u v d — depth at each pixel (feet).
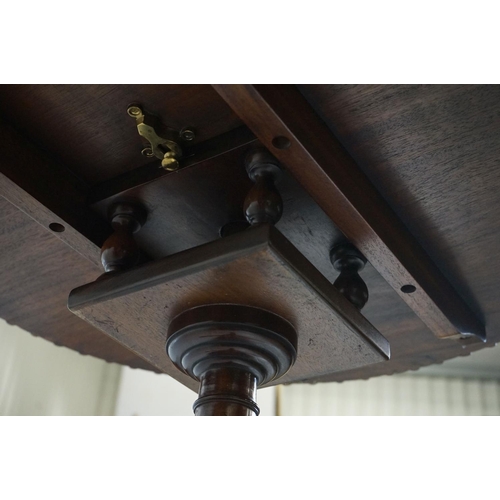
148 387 14.30
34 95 4.49
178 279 4.27
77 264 6.09
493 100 4.18
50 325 6.98
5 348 12.17
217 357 4.59
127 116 4.60
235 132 4.61
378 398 16.62
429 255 5.48
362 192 4.66
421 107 4.24
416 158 4.60
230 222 5.26
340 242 5.37
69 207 5.00
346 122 4.36
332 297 4.42
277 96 3.98
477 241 5.28
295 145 4.10
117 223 5.08
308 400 16.43
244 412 4.52
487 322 6.18
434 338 6.64
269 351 4.59
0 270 6.25
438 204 4.96
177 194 5.00
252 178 4.60
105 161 4.98
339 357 5.10
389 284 5.57
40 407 12.46
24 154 4.78
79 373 13.60
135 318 4.78
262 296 4.43
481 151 4.52
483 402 16.65
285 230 5.33
